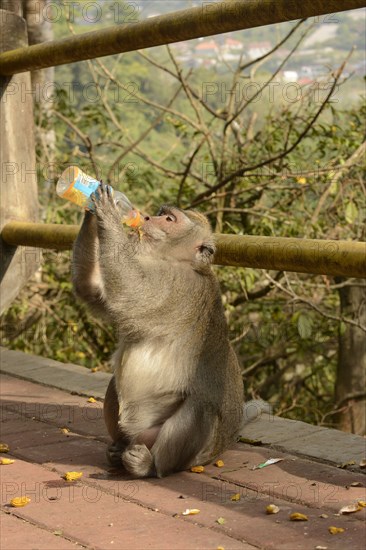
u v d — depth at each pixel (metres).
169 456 4.74
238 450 5.21
